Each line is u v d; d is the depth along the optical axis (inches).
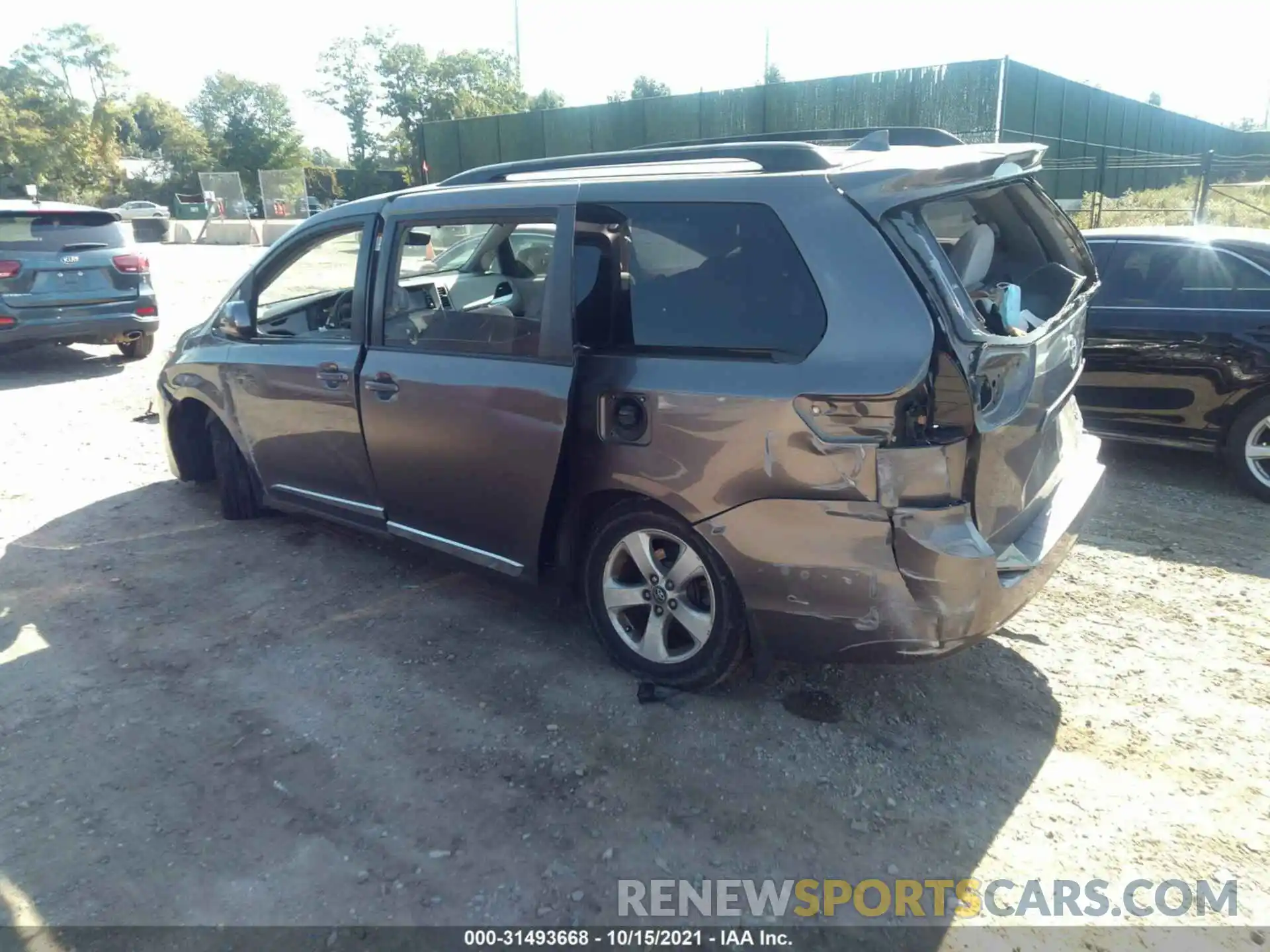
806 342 113.2
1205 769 120.1
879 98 751.7
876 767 121.3
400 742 128.3
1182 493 219.6
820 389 109.2
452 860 106.3
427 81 2155.5
